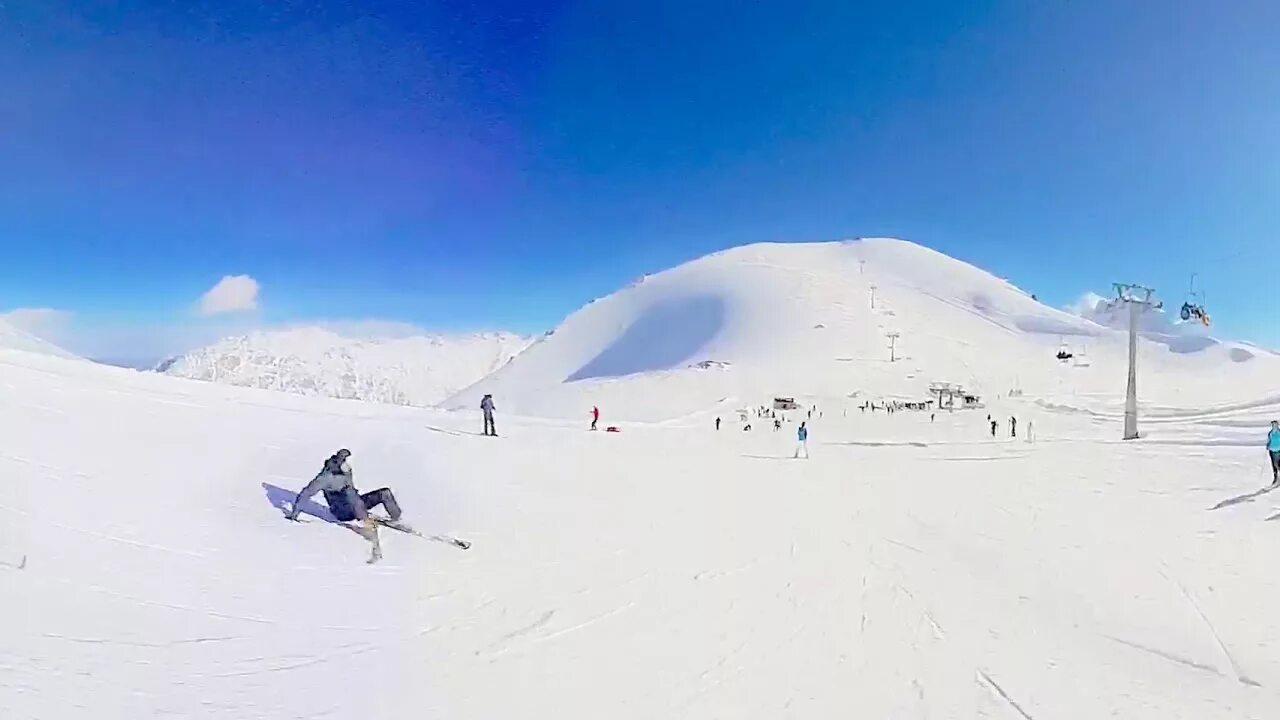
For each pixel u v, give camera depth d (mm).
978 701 5848
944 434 50375
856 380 105125
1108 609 8461
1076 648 7156
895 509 15625
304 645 5875
